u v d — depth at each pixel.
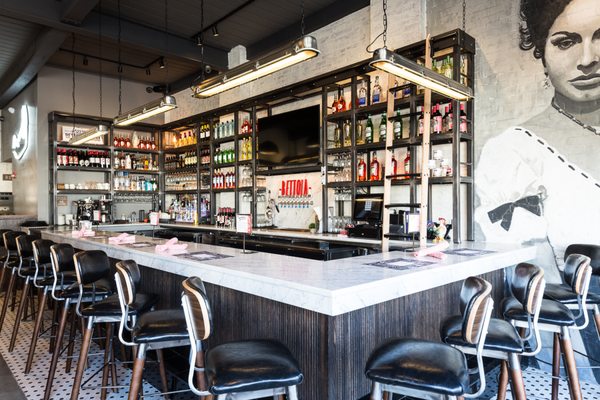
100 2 5.47
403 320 2.53
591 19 3.56
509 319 2.67
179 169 7.95
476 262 2.94
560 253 3.74
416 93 4.37
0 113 10.12
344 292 1.92
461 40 4.03
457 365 1.67
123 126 8.16
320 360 2.12
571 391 2.58
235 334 2.68
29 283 4.37
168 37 6.43
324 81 5.11
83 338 2.77
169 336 2.22
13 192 9.41
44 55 6.36
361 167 4.98
